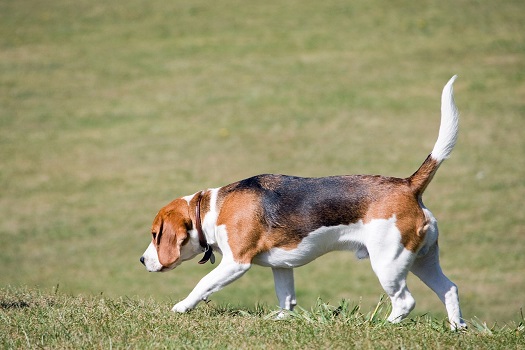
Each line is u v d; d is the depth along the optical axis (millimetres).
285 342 5562
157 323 6023
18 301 6984
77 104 22891
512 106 21688
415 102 22250
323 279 14812
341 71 24109
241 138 20797
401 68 24078
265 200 6430
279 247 6406
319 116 21797
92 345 5406
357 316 6391
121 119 22109
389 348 5445
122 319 6133
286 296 6762
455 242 15773
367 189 6285
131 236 16359
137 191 18328
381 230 6141
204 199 6688
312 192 6383
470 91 22531
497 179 18375
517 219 16625
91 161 19891
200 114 22203
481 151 19703
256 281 14836
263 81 23812
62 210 17531
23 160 19922
